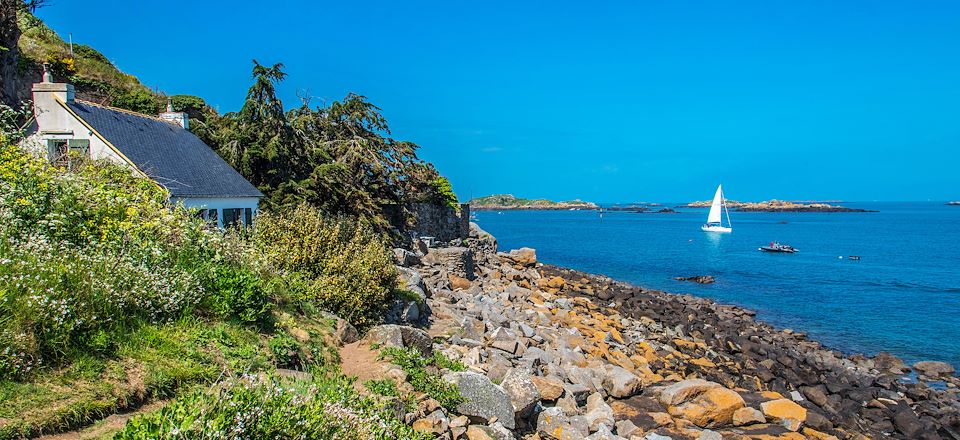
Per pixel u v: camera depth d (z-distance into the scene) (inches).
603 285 1526.8
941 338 1088.8
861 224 5930.1
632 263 2313.0
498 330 697.6
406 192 1526.8
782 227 5378.9
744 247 3107.8
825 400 681.0
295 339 445.4
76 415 274.2
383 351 470.0
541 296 1152.2
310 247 655.1
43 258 370.9
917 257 2564.0
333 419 288.8
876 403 681.0
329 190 1151.0
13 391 273.7
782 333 1112.2
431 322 740.7
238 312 437.1
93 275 357.7
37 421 260.7
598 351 769.6
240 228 714.8
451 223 1718.8
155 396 316.8
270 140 1194.6
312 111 1481.3
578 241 3617.1
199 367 350.0
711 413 559.8
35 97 821.9
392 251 991.0
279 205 1089.4
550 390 523.5
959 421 655.8
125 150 826.2
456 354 577.9
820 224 5994.1
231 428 245.0
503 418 425.7
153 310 389.4
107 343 332.8
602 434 462.9
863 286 1707.7
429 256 1122.7
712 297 1526.8
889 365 901.8
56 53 1445.6
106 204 488.1
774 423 571.8
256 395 269.6
